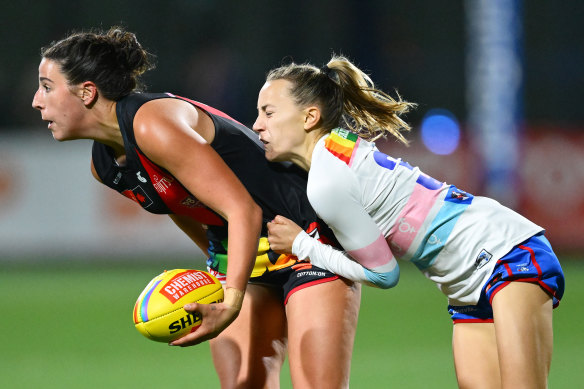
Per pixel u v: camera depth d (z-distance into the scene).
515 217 13.21
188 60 51.56
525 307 12.41
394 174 13.14
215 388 19.41
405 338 24.83
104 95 12.68
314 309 13.33
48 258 42.16
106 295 32.44
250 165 13.68
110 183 13.88
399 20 53.28
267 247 13.95
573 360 21.62
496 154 42.06
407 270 39.72
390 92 51.59
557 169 42.41
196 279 12.21
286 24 53.06
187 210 13.57
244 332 14.29
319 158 12.94
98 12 52.09
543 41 53.38
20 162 42.19
